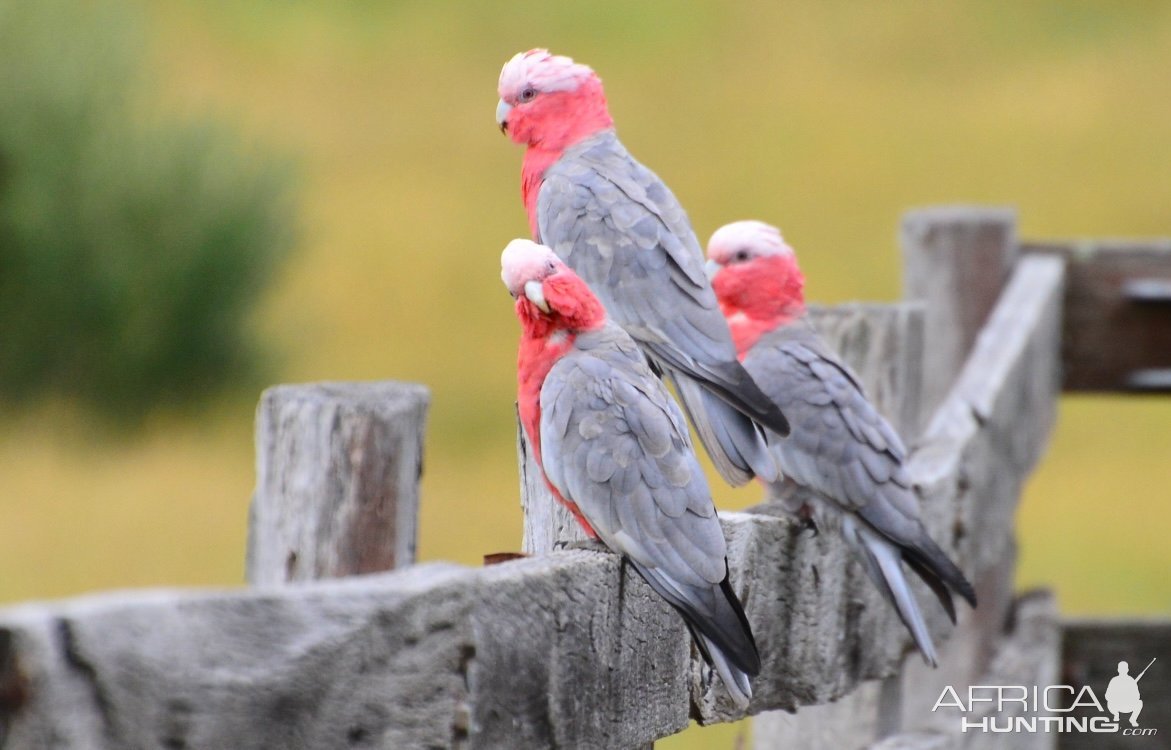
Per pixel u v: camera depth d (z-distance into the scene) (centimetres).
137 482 2692
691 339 768
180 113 2969
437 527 2300
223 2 4628
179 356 2861
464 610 380
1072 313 1088
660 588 522
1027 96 4338
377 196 3656
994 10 4969
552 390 588
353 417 667
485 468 2600
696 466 553
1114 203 3481
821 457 711
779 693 604
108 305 2764
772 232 799
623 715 483
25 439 2836
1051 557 2164
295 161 3050
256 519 709
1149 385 1081
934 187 3647
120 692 303
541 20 4738
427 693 368
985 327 999
